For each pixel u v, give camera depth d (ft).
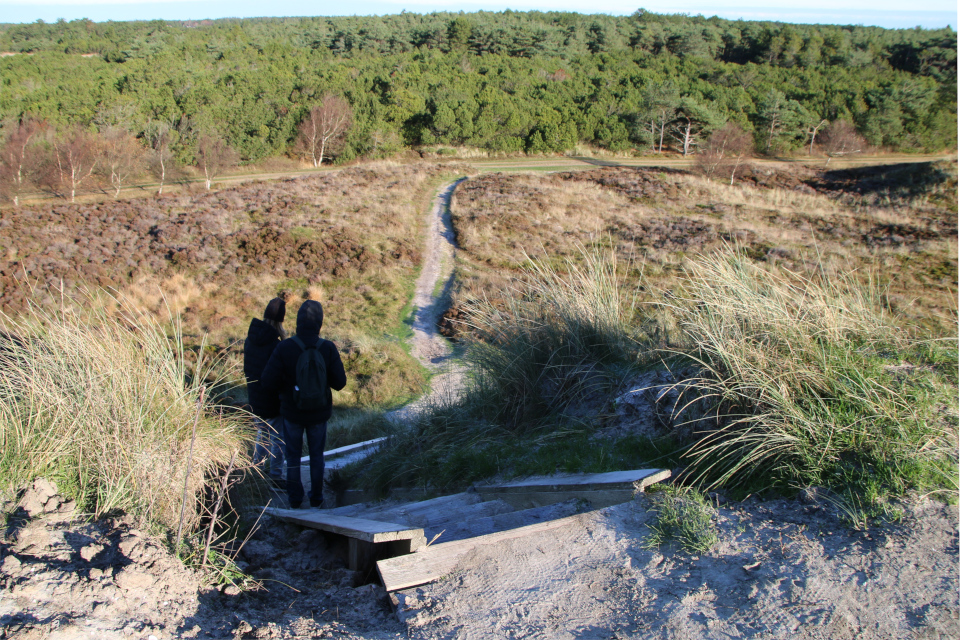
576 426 14.28
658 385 13.24
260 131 187.21
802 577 7.52
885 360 12.92
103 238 84.43
